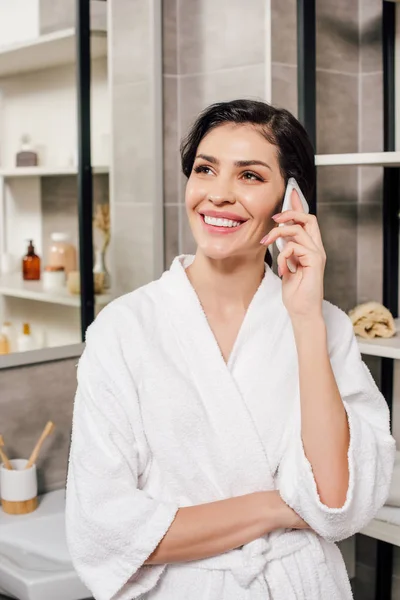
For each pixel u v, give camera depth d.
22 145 1.96
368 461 1.10
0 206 1.93
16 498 1.89
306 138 1.16
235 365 1.17
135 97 2.21
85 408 1.09
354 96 2.33
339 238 2.35
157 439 1.12
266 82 2.04
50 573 1.62
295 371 1.18
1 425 1.99
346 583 1.21
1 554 1.74
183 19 2.27
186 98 2.29
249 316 1.18
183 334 1.16
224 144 1.09
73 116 2.06
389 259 2.30
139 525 1.05
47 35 1.99
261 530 1.08
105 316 1.15
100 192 2.17
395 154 1.81
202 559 1.11
